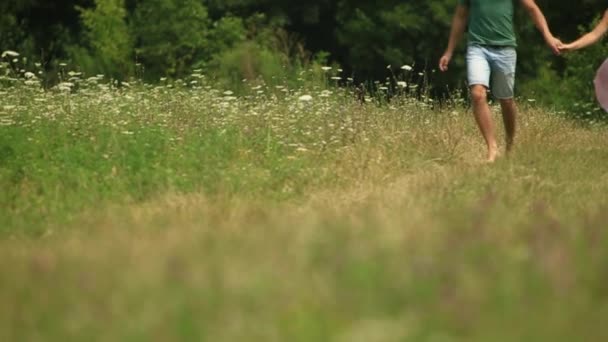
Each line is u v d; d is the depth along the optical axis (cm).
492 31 2473
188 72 5559
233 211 1616
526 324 853
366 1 7044
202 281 933
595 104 4109
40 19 7162
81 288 941
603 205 1622
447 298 882
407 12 6875
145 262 1029
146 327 827
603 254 1080
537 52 6931
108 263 1048
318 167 2111
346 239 1103
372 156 2231
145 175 1983
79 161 2100
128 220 1573
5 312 895
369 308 878
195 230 1337
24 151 2203
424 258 996
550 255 1024
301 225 1218
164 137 2288
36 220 1658
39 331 855
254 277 948
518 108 3534
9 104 2859
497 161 2259
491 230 1171
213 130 2473
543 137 2794
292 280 953
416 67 7000
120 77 5534
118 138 2256
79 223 1597
